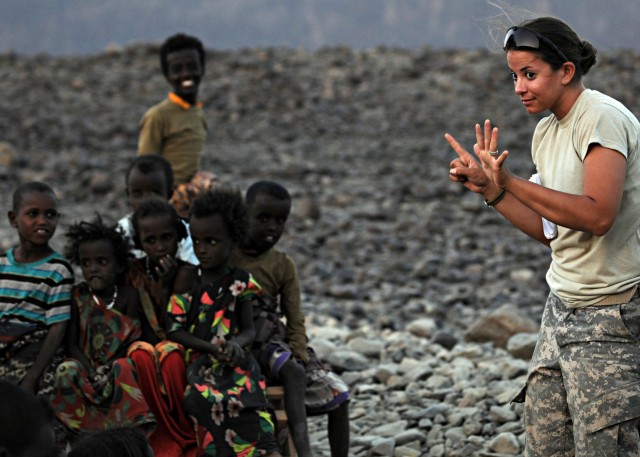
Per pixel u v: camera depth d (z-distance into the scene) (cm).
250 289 555
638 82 2575
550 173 473
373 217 1661
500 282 1320
